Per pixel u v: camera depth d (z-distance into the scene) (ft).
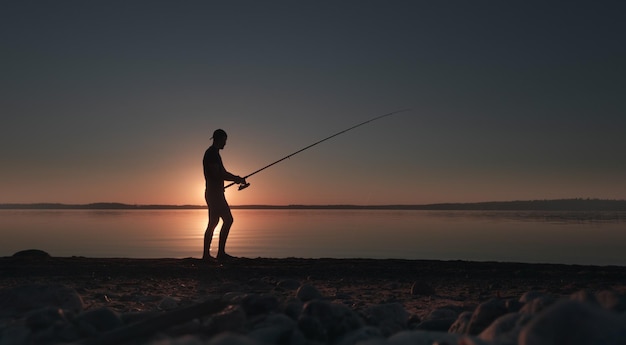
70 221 203.82
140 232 120.98
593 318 6.93
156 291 18.28
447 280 21.74
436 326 11.49
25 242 85.10
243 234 112.06
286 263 25.30
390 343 8.62
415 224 178.40
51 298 12.53
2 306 12.20
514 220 226.79
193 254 62.08
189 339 6.57
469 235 110.93
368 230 132.77
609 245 82.94
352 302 16.14
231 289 18.39
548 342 6.89
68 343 8.73
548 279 21.36
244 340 6.48
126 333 9.05
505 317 9.34
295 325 10.08
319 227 151.53
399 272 23.22
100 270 22.67
